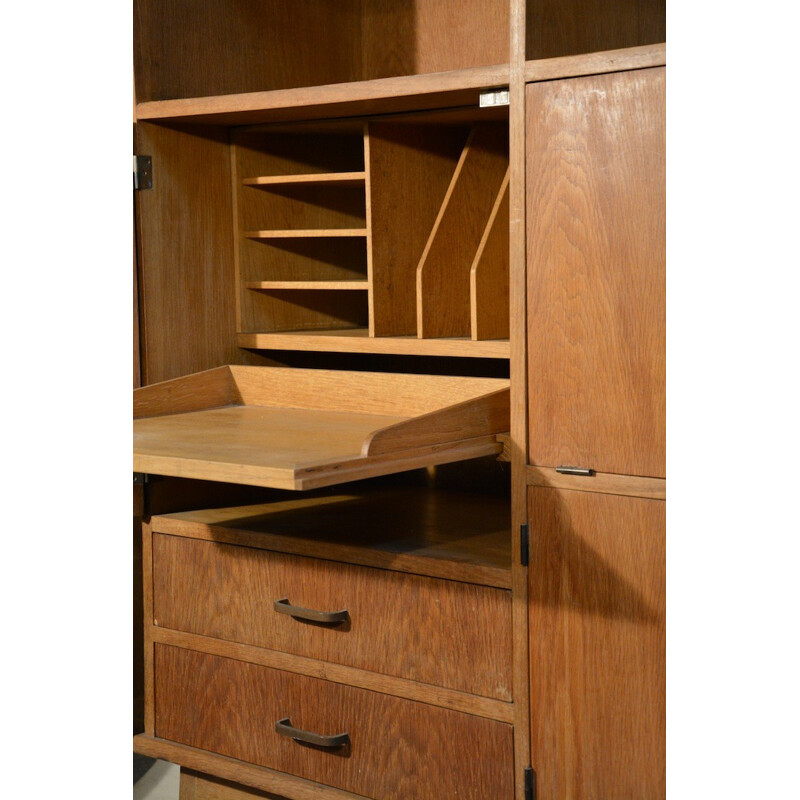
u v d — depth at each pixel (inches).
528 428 77.0
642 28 90.3
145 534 97.3
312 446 78.3
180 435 84.7
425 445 74.9
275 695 90.1
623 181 71.6
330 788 87.2
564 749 76.7
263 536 89.5
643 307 71.4
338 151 114.3
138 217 97.9
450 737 81.4
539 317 75.8
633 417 72.4
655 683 72.6
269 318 108.6
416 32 109.0
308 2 110.0
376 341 95.0
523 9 74.9
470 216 95.5
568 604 75.7
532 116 75.0
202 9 101.7
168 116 96.0
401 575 82.7
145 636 98.1
